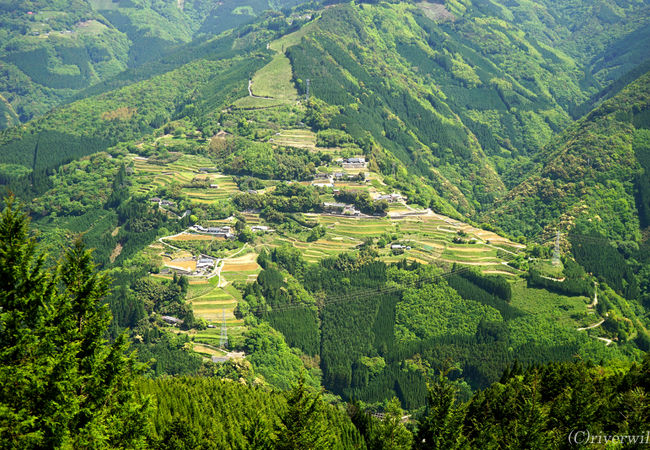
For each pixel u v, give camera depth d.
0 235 86.44
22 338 83.31
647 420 122.44
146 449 111.06
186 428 127.75
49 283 89.00
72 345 88.38
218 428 149.12
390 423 122.81
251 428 116.50
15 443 78.31
